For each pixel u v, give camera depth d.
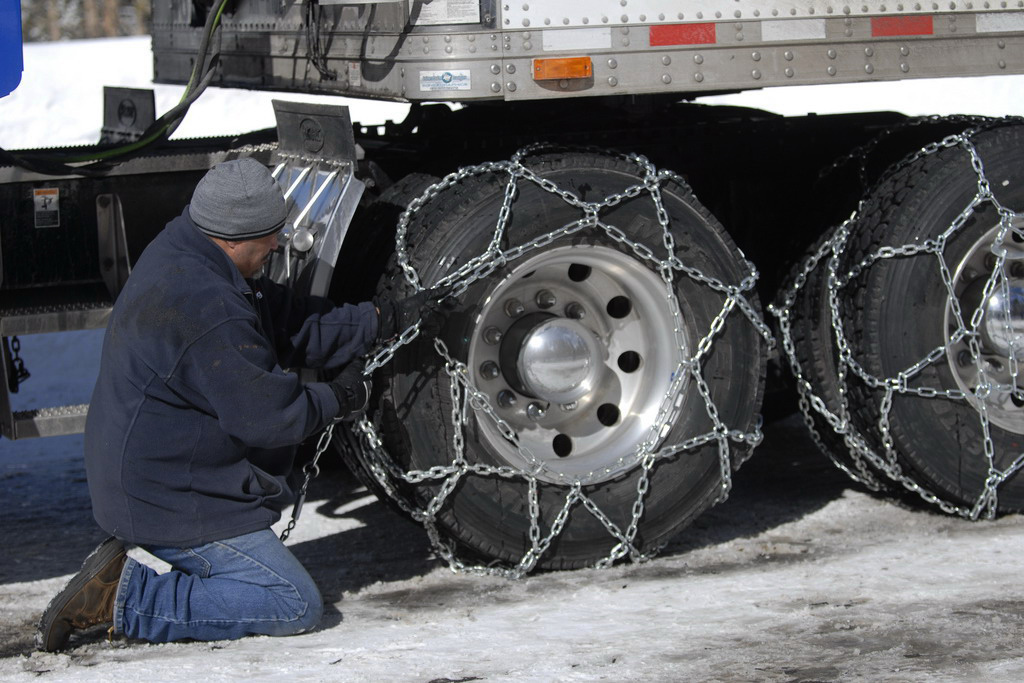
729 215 5.68
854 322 4.93
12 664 3.75
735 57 4.48
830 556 4.70
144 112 6.29
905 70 4.68
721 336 4.68
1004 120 5.10
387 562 4.79
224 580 3.92
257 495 3.95
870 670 3.46
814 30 4.55
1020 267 4.98
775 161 5.62
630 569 4.64
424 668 3.62
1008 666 3.44
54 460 6.51
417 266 4.33
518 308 4.57
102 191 4.71
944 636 3.73
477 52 4.24
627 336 4.72
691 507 4.70
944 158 4.89
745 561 4.69
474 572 4.60
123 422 3.79
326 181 4.32
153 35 6.36
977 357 4.88
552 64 4.29
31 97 10.91
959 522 5.11
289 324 4.12
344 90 4.78
